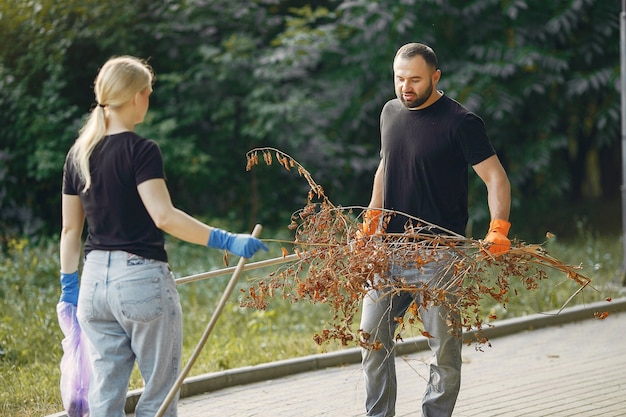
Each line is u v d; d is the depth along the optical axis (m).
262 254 13.66
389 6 15.87
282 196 17.23
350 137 17.48
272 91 15.98
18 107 14.98
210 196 17.14
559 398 6.79
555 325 9.79
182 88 16.16
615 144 19.92
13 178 15.11
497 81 16.36
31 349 8.20
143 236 4.32
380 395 5.60
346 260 4.90
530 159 16.70
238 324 9.77
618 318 10.09
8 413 6.37
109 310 4.34
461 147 5.33
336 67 17.16
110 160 4.30
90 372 4.75
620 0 16.70
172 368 4.41
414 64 5.30
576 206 19.17
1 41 15.42
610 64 17.08
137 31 16.27
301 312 10.30
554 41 16.84
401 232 5.45
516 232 17.50
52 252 13.08
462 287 4.90
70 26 15.89
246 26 16.69
